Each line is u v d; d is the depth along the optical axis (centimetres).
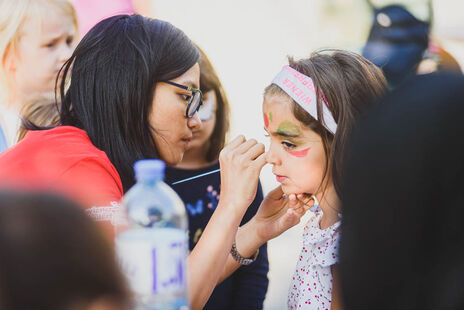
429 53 482
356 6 577
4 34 310
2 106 319
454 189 92
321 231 188
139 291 120
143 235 127
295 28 695
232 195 177
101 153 182
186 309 126
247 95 700
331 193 188
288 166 189
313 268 188
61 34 325
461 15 530
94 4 416
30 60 316
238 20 716
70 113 201
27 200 82
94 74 192
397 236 95
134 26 197
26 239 78
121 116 191
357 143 103
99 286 82
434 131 93
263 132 663
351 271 102
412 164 94
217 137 285
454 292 92
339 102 182
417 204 94
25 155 174
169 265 123
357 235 100
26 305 76
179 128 199
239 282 252
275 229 203
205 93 283
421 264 94
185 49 198
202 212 272
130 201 142
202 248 170
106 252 85
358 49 521
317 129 183
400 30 502
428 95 97
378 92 188
